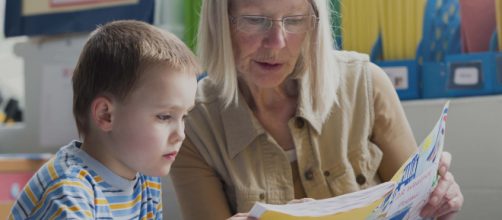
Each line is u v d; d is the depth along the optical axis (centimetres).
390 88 162
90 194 108
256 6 140
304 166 154
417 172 122
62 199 103
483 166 223
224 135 155
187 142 156
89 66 116
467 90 231
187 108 115
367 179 156
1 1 339
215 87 159
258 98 154
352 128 157
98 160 115
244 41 144
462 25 235
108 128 113
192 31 265
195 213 151
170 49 116
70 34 315
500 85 227
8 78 336
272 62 143
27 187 110
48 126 320
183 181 154
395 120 160
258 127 153
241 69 149
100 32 120
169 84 111
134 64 111
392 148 158
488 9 232
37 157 285
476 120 224
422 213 140
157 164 113
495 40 232
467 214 226
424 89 239
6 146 328
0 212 280
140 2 293
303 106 153
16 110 332
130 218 118
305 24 145
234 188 154
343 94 157
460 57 232
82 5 309
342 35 242
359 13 242
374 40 242
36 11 320
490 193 222
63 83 317
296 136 154
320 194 153
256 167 153
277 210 105
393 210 123
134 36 116
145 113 111
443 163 142
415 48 241
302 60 151
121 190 116
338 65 160
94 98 114
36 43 322
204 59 153
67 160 112
